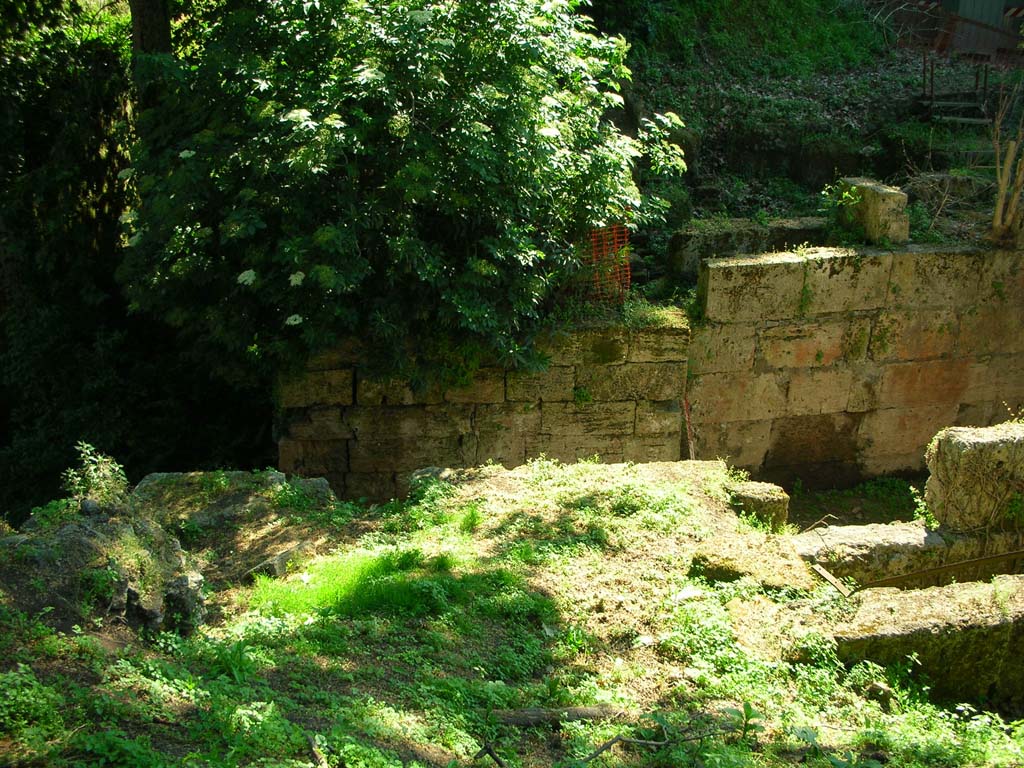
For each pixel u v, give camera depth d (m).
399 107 9.09
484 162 9.15
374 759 3.73
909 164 14.66
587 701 5.07
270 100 9.30
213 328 9.52
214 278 9.53
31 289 12.06
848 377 12.07
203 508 7.72
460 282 9.50
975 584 6.41
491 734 4.57
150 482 8.12
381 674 4.98
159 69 9.85
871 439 12.47
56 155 11.83
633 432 10.91
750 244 12.36
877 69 17.25
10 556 4.82
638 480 8.09
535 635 5.81
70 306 12.06
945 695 5.87
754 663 5.54
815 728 4.93
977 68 16.03
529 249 9.62
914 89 16.39
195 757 3.47
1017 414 12.77
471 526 7.39
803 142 15.21
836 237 12.21
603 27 15.89
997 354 12.44
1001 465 7.55
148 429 11.73
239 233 8.77
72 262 12.05
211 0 12.23
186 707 3.96
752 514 7.86
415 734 4.30
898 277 11.77
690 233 12.21
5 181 11.91
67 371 11.80
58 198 11.88
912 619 5.88
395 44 9.02
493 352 10.09
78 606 4.71
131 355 12.03
